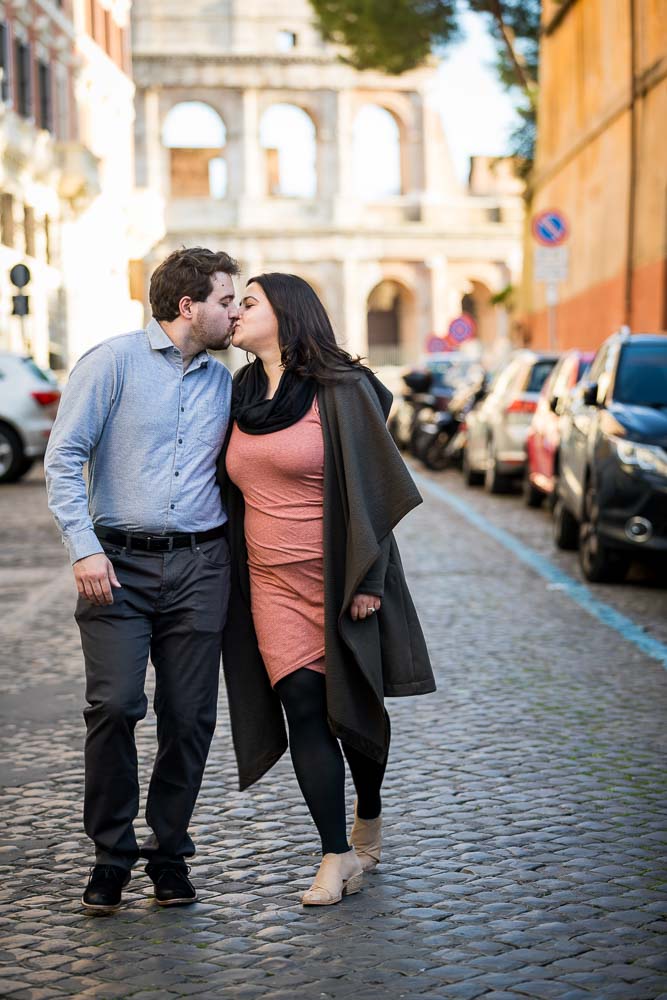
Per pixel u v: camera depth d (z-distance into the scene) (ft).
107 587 16.52
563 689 28.12
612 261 92.84
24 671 30.96
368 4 121.60
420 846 18.86
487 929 15.81
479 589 41.16
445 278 239.91
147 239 184.14
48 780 22.50
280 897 17.06
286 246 234.38
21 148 136.36
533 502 63.57
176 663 17.08
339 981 14.46
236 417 17.07
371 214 237.86
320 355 16.83
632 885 17.16
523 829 19.45
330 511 16.75
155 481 16.92
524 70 127.85
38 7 147.13
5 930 16.20
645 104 84.33
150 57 230.89
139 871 18.37
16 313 104.68
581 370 57.21
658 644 32.48
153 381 16.97
